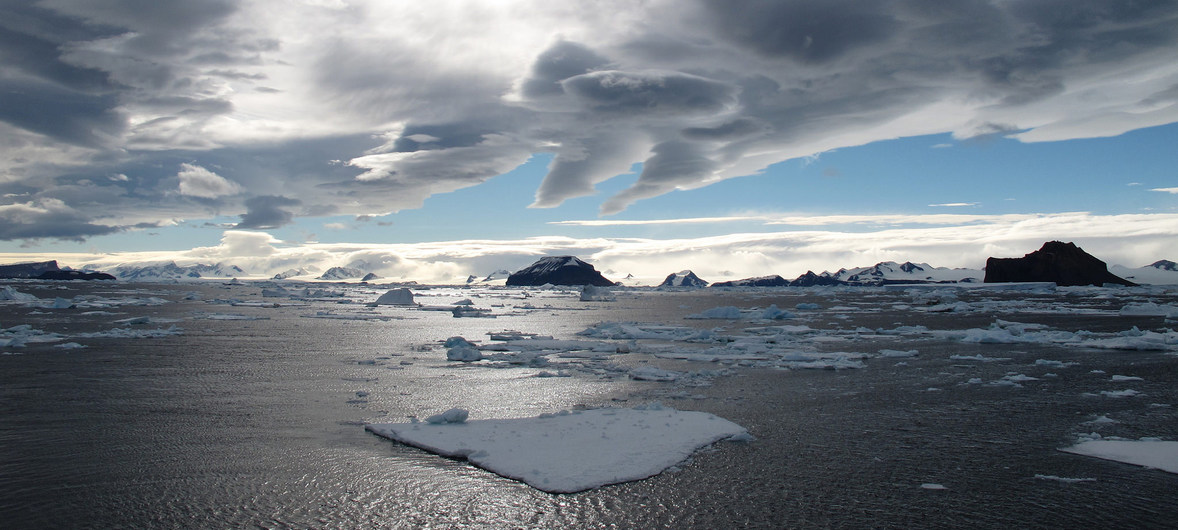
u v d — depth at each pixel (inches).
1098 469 528.7
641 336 1642.5
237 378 949.2
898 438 620.4
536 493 474.3
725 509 450.3
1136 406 761.0
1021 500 464.4
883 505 456.8
